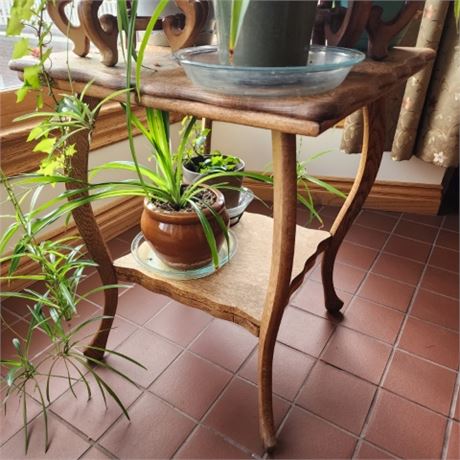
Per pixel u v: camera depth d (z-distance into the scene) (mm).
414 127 1354
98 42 648
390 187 1638
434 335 1063
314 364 974
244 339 1041
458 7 565
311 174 1670
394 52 754
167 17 689
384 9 681
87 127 659
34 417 843
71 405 867
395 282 1255
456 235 1513
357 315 1121
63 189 1205
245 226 958
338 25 686
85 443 801
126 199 1465
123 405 870
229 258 825
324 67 490
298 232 919
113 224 1432
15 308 1107
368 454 793
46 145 647
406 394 908
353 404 884
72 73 649
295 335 1052
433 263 1352
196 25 667
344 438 819
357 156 1605
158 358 980
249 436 819
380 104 824
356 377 944
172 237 735
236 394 902
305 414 862
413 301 1180
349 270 1303
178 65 688
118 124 1284
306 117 465
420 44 1237
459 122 1275
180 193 801
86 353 940
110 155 1318
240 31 510
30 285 1188
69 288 739
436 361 989
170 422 842
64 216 1230
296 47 528
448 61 1251
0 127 1000
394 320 1109
